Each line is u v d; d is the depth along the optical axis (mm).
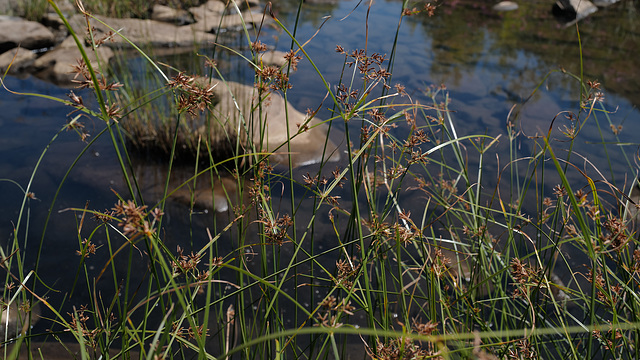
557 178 4152
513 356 1648
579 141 4840
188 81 1270
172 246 3447
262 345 1758
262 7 9477
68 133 4930
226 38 7750
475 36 8258
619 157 4555
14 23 7035
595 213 1481
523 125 5133
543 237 3340
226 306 2816
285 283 3111
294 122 5051
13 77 6402
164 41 7508
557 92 6066
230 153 4398
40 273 3215
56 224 3680
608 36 8398
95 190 4090
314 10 9516
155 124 4629
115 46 7195
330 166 4535
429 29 8555
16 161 4441
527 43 7977
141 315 2898
